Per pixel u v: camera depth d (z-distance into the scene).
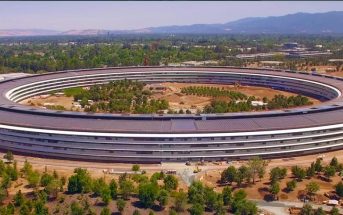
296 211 193.50
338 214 188.62
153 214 176.12
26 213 178.38
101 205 188.00
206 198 191.75
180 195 191.38
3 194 194.88
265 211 194.25
